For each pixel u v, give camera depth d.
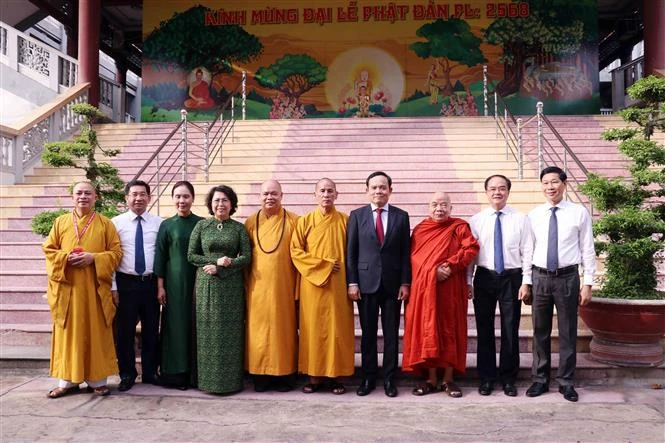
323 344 4.00
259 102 14.90
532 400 3.88
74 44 16.22
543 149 7.95
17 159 8.52
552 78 14.35
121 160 9.22
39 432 3.36
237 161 8.79
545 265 3.94
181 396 4.02
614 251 4.20
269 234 4.16
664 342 4.64
